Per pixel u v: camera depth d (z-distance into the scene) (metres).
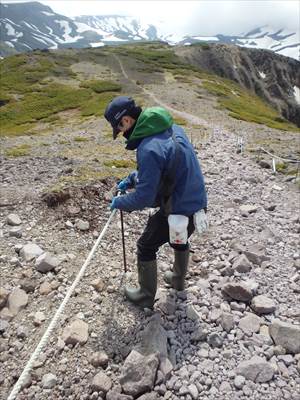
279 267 3.23
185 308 2.63
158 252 3.37
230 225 4.08
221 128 15.18
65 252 3.22
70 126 21.48
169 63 63.91
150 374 2.03
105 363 2.18
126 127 2.14
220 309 2.62
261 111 33.97
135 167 6.38
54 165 6.24
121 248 3.39
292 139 11.86
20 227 3.57
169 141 2.09
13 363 2.21
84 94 37.94
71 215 3.76
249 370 2.10
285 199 5.12
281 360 2.23
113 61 59.81
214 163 7.09
